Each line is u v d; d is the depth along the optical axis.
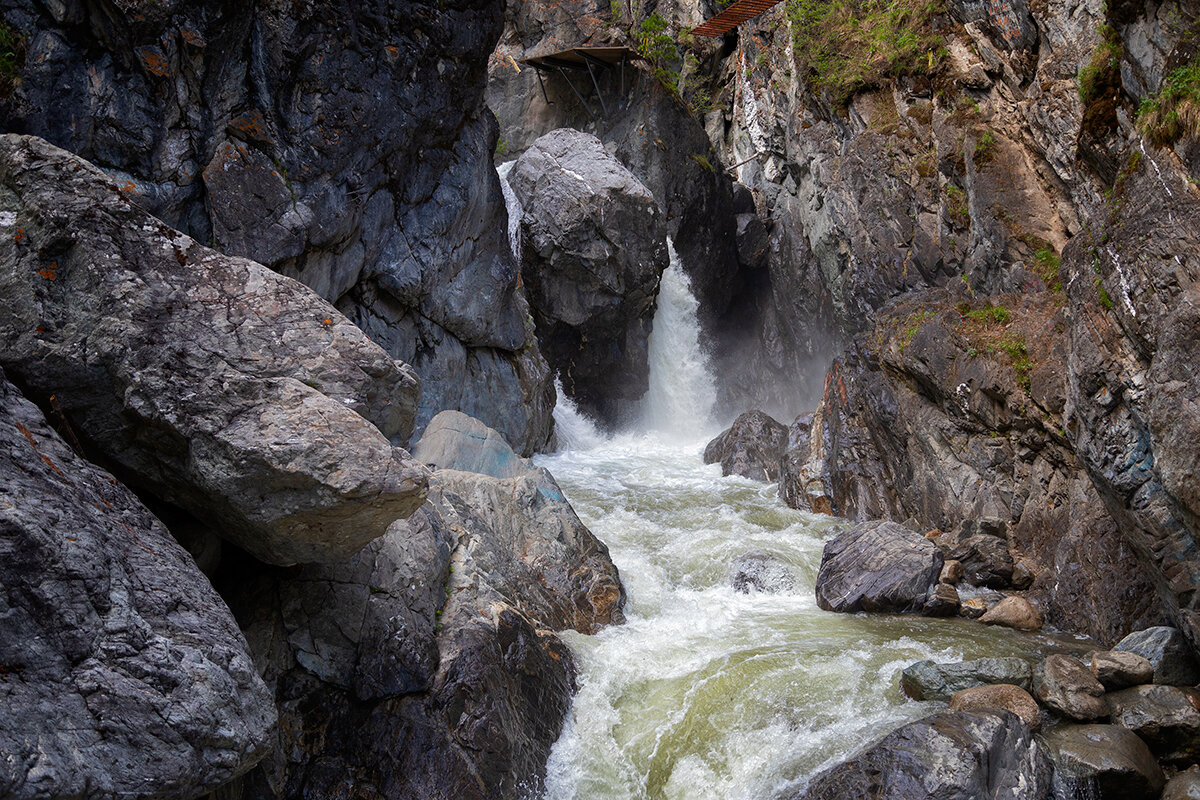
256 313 5.92
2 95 8.37
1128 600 8.81
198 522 6.25
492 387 15.62
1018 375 10.59
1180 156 7.09
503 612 7.48
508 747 6.68
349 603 6.59
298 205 10.91
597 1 25.41
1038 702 7.29
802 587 10.57
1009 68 13.69
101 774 3.85
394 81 12.05
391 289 12.98
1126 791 6.43
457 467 10.31
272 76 10.55
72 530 4.34
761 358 24.75
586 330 20.08
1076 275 8.20
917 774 5.98
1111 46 9.07
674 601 10.12
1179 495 6.72
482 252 15.14
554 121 24.98
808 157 20.39
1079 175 10.36
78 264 5.48
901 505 12.63
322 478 5.18
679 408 22.80
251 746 4.64
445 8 12.59
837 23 18.83
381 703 6.48
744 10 20.05
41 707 3.79
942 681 7.45
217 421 5.32
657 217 19.61
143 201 9.45
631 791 7.09
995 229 13.19
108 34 8.95
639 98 23.22
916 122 16.41
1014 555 10.52
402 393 6.51
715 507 13.59
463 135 14.20
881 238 17.20
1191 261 6.65
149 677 4.26
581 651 8.36
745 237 25.03
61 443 4.95
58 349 5.41
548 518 9.69
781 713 7.42
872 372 13.38
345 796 6.10
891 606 9.79
